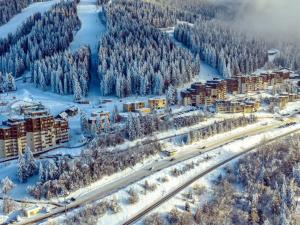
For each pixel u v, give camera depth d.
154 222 186.12
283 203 194.75
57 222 181.75
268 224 184.12
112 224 186.25
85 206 191.75
